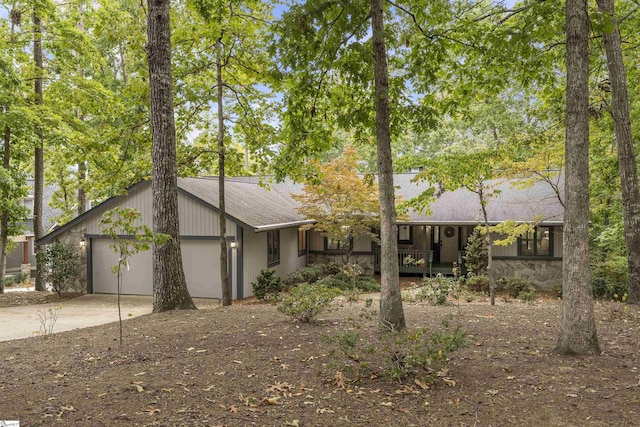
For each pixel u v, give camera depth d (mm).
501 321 8281
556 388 4812
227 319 8516
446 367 5352
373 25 6688
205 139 13805
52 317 11789
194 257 16219
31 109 15586
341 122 7492
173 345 6707
